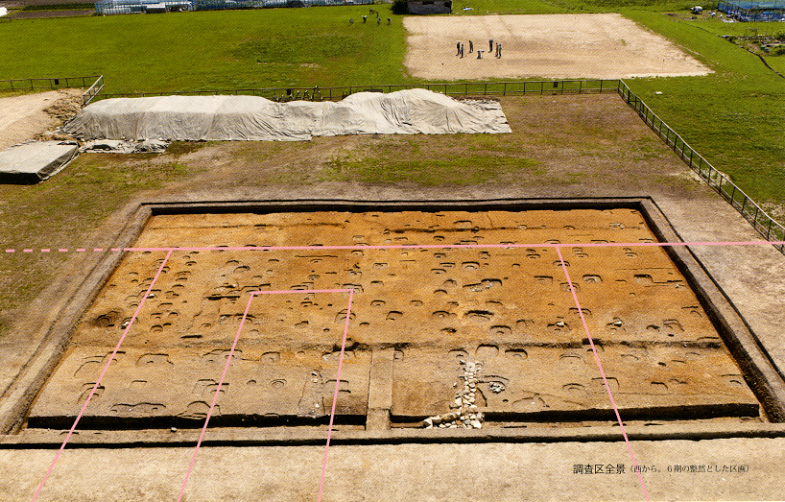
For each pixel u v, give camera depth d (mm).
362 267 22406
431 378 17688
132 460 15211
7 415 16344
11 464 15094
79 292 20922
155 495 14250
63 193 27500
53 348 18547
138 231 24641
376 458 15125
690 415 16641
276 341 19078
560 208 25969
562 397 16922
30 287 21156
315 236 24359
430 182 27859
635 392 17000
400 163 29859
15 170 28219
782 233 23625
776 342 17938
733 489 14016
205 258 23125
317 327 19594
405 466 14891
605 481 14336
